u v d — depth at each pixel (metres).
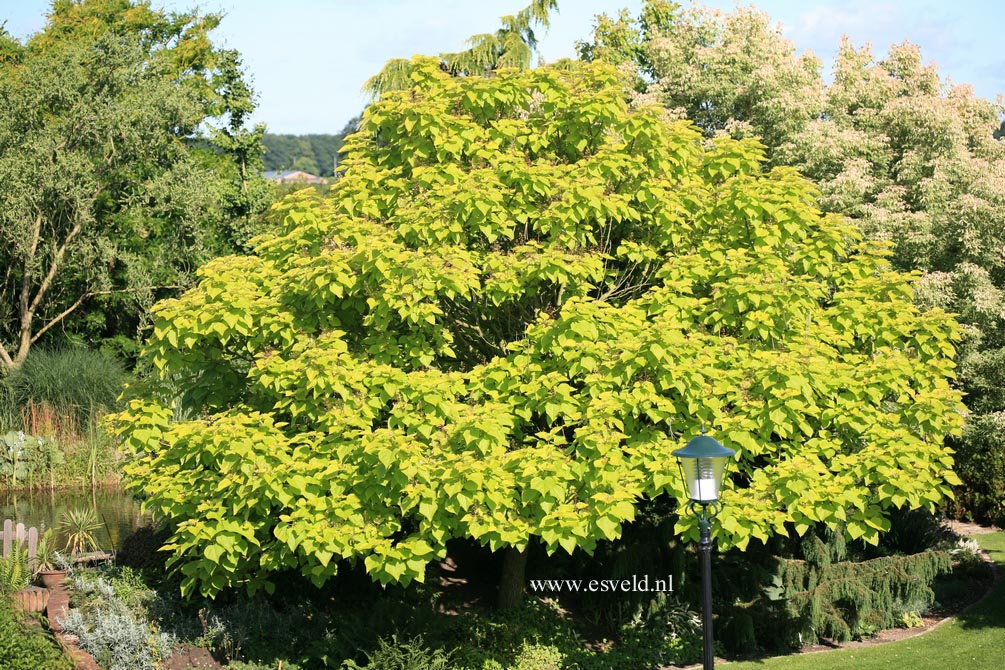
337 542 8.01
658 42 20.44
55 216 23.48
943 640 10.89
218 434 8.02
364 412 8.27
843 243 9.64
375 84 15.67
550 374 8.41
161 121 24.45
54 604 10.59
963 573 13.39
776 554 12.11
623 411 8.31
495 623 11.09
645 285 10.60
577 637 11.21
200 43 34.91
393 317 9.23
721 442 8.39
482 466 7.76
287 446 8.34
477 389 8.89
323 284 8.38
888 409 13.22
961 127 17.33
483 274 10.00
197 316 8.62
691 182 9.87
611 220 10.02
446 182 9.42
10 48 32.16
